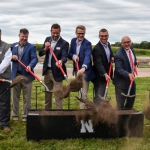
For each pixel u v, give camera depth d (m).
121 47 6.06
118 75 6.06
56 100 6.44
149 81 13.31
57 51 6.22
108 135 5.38
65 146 5.02
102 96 6.24
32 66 6.08
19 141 5.19
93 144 5.11
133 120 5.40
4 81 5.72
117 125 5.37
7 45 5.57
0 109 5.86
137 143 5.20
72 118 5.26
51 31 6.15
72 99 9.20
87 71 6.18
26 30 6.16
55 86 6.35
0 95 5.79
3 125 5.86
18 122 6.48
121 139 5.34
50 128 5.24
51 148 4.91
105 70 6.20
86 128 5.31
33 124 5.21
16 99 6.41
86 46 6.13
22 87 6.36
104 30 6.14
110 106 5.31
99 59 6.13
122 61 5.97
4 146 4.99
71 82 5.23
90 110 5.20
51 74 6.38
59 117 5.23
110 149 4.91
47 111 5.60
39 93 10.19
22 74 6.24
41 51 6.42
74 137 5.31
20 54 6.25
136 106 8.18
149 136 5.57
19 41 6.29
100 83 6.30
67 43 6.27
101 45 6.23
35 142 5.18
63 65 6.30
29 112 5.51
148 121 6.49
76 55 6.09
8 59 5.52
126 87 6.03
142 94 9.84
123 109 5.79
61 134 5.27
